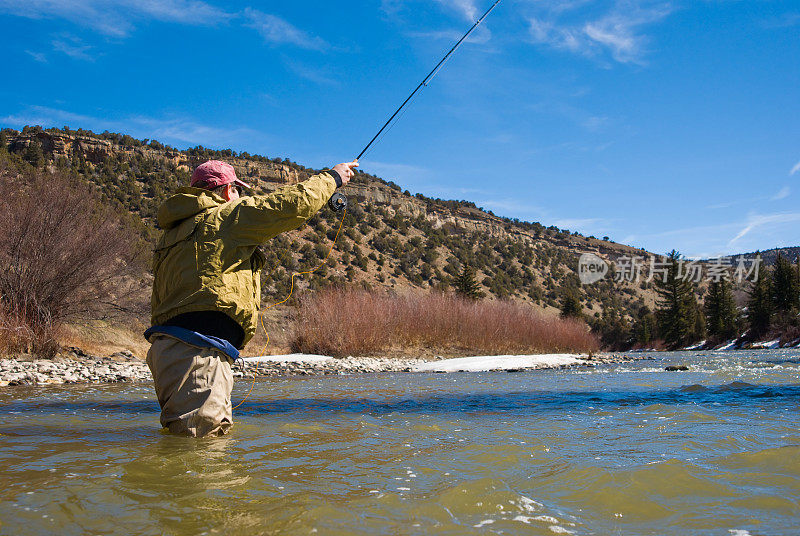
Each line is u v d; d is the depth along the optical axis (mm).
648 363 14352
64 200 11180
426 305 17641
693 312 63500
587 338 24922
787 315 46500
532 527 1389
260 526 1359
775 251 134375
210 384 2783
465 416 3691
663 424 3184
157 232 26953
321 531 1330
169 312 2877
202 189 3023
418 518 1444
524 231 137500
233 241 2914
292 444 2541
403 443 2582
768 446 2412
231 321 2908
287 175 94062
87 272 11094
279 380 8016
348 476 1901
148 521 1389
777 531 1356
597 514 1504
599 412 3861
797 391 5043
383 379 8266
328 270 72188
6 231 10172
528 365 12125
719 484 1777
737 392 5086
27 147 74312
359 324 15000
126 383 6758
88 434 2766
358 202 104688
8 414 3602
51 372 7609
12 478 1810
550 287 107000
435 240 104000
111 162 76312
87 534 1295
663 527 1397
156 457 2186
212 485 1752
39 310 10148
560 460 2178
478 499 1608
